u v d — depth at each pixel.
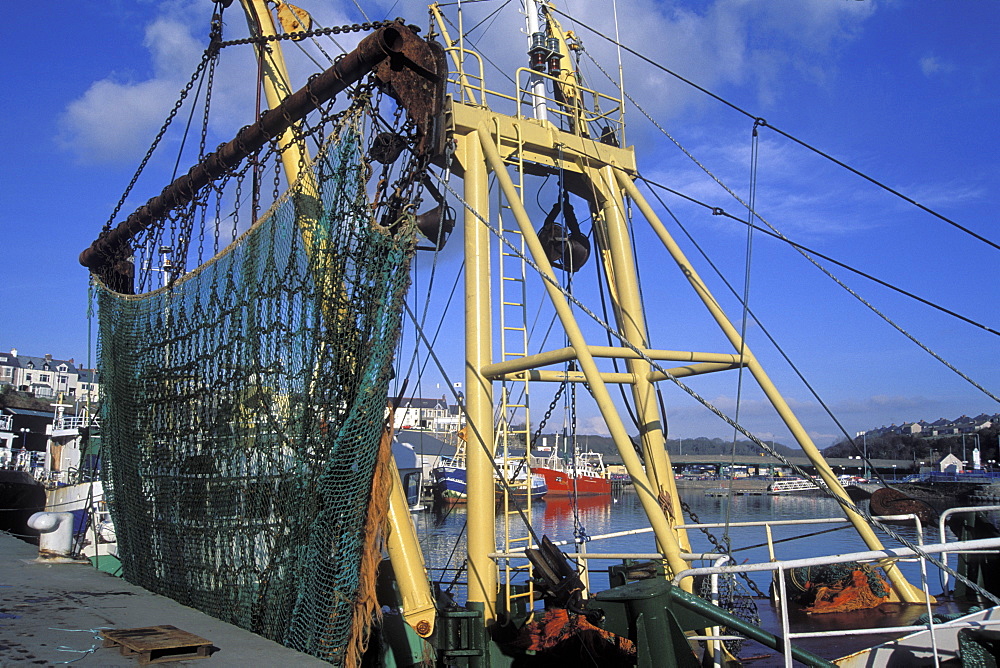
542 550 7.00
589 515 45.62
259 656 5.14
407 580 6.74
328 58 7.70
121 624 6.16
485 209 8.81
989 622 5.17
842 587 8.70
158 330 8.68
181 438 7.82
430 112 5.88
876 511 8.96
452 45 9.41
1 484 19.70
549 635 7.79
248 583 6.34
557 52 10.74
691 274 9.19
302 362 5.95
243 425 6.67
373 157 5.96
